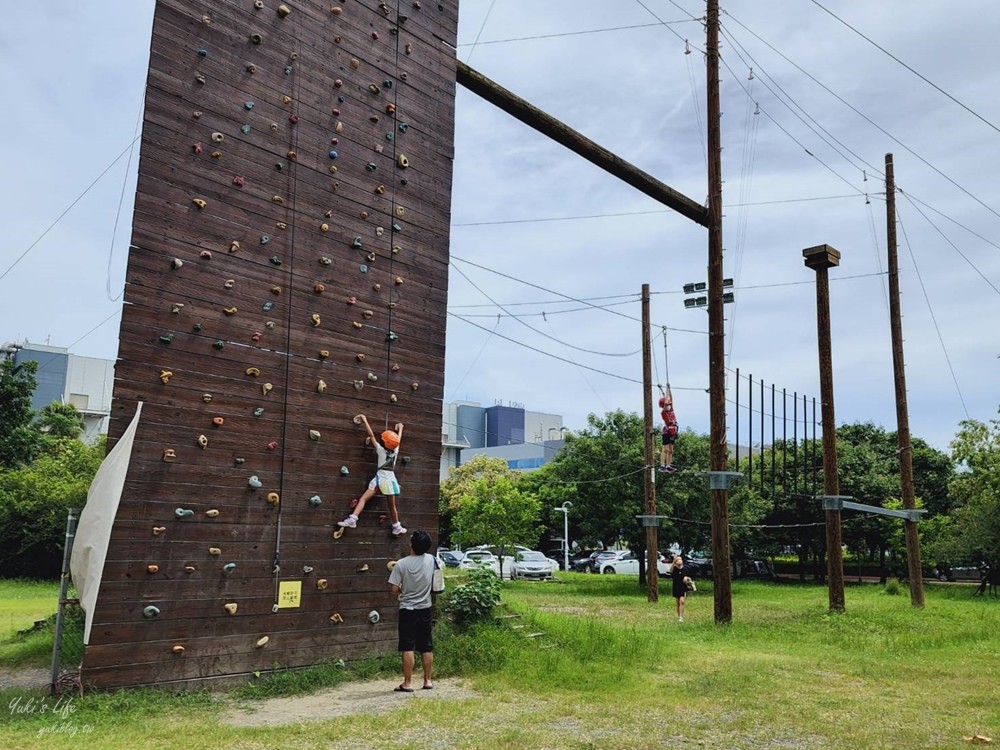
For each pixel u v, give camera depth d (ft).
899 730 23.59
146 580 25.04
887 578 124.88
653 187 49.16
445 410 254.68
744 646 42.83
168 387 26.37
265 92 30.60
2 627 49.24
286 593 29.17
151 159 26.71
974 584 111.24
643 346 81.56
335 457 31.73
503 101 41.24
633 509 94.22
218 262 28.30
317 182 32.27
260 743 20.24
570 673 30.99
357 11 34.86
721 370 52.70
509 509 105.19
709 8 54.80
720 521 52.08
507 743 20.77
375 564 32.91
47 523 96.27
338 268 32.76
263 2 30.91
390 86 36.01
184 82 27.94
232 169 29.12
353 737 21.12
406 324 35.58
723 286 53.42
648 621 56.80
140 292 25.95
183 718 22.75
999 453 87.81
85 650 23.53
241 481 28.19
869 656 39.42
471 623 38.06
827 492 60.03
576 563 149.07
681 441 96.32
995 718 25.48
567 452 101.50
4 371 95.71
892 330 73.26
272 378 29.66
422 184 37.19
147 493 25.39
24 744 19.19
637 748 20.95
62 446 119.85
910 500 70.08
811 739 22.43
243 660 27.50
